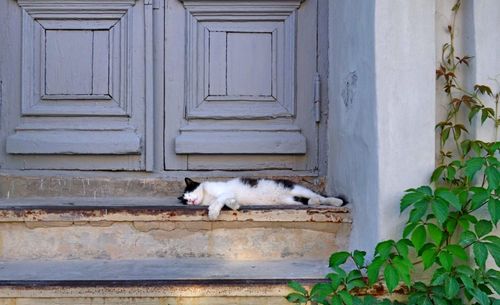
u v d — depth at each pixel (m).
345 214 2.91
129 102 3.52
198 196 3.08
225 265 2.76
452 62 2.73
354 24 2.93
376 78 2.62
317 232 2.92
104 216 2.83
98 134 3.51
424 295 2.43
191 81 3.56
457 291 2.32
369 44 2.68
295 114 3.56
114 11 3.51
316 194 3.16
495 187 2.37
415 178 2.62
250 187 3.16
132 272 2.62
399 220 2.61
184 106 3.55
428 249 2.43
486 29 2.66
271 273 2.62
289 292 2.49
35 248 2.84
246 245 2.89
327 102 3.54
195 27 3.55
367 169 2.73
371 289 2.51
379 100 2.61
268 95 3.58
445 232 2.51
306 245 2.91
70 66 3.53
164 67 3.56
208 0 3.53
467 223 2.47
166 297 2.48
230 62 3.57
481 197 2.39
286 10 3.55
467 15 2.70
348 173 3.03
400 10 2.61
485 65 2.66
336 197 3.16
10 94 3.49
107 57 3.54
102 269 2.68
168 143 3.56
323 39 3.55
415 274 2.61
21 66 3.49
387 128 2.61
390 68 2.61
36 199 3.33
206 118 3.55
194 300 2.50
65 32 3.52
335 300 2.36
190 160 3.56
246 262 2.82
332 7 3.42
